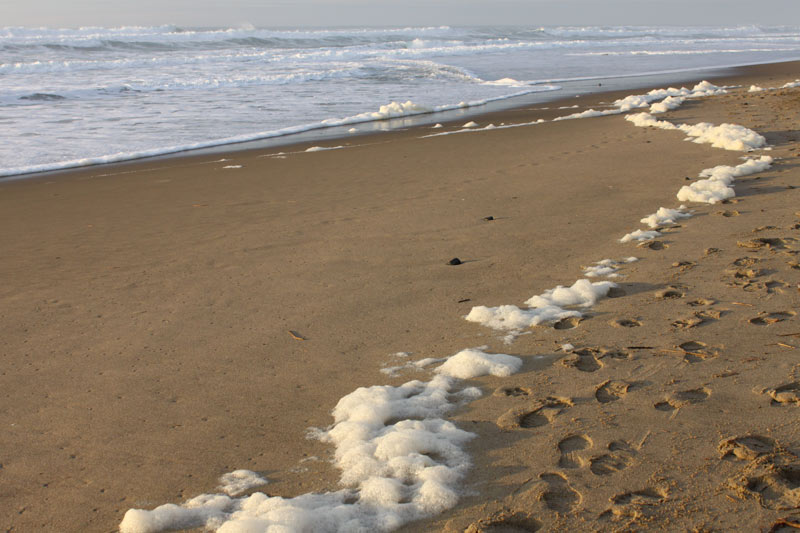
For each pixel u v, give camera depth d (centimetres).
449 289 434
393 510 222
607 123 1114
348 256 507
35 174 922
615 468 239
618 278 430
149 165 966
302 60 3011
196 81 2006
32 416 304
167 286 464
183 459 266
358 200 680
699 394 283
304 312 409
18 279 490
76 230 623
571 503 223
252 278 471
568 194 652
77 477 258
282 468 256
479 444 261
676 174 704
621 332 351
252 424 289
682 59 3030
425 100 1678
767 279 403
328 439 274
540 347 343
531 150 905
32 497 248
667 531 205
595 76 2259
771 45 4309
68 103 1598
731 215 541
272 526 207
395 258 498
